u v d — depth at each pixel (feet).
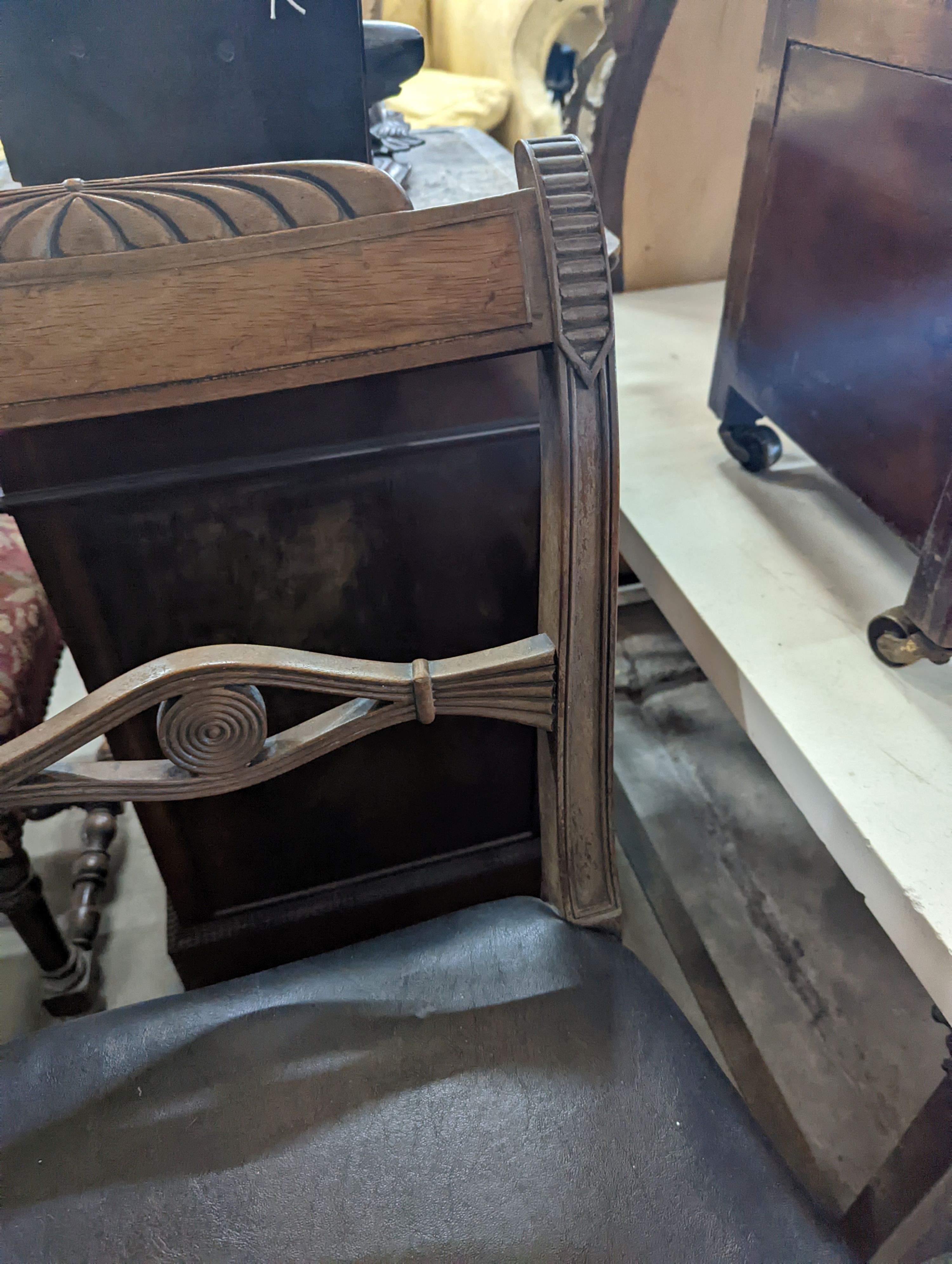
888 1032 3.10
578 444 1.55
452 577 2.32
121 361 1.40
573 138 1.50
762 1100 2.92
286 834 2.78
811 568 3.15
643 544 3.33
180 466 1.90
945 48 2.12
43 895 3.05
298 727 1.72
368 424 1.95
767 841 3.77
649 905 3.59
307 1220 1.50
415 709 1.69
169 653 2.27
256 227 1.39
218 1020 1.80
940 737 2.51
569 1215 1.50
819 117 2.67
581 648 1.72
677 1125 1.62
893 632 2.63
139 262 1.37
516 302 1.49
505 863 3.13
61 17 1.70
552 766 1.91
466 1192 1.53
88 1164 1.58
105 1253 1.47
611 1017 1.79
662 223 4.99
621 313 4.93
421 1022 1.78
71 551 1.99
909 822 2.26
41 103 1.79
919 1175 1.80
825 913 3.49
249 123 1.90
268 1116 1.64
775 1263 1.45
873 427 2.68
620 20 4.33
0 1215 1.52
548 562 1.73
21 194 1.34
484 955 1.91
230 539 2.08
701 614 2.95
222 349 1.43
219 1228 1.50
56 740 1.52
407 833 2.96
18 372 1.38
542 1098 1.65
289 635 2.32
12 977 3.38
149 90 1.81
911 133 2.29
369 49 2.28
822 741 2.50
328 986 1.86
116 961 3.43
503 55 4.61
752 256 3.18
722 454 3.78
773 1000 3.21
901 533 2.63
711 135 4.65
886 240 2.47
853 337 2.69
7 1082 1.70
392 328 1.47
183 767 1.62
